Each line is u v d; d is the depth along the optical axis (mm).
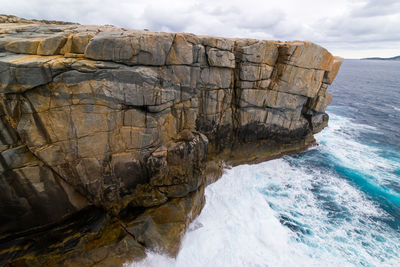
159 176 16328
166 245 14539
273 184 23844
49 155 12867
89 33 13500
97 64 12797
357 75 157125
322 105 29266
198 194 18281
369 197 22531
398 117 50875
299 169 26875
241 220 18578
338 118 49719
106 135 14117
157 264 13945
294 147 30125
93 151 13977
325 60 25109
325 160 29156
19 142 12352
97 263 12922
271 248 16344
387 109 58469
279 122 26656
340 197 22391
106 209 15375
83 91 12766
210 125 22328
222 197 20984
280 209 20406
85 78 12617
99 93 13164
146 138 15422
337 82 114875
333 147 33156
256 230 17703
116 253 13398
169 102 16297
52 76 11891
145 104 14688
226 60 20250
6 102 11625
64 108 12648
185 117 18141
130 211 16172
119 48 13188
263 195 22094
